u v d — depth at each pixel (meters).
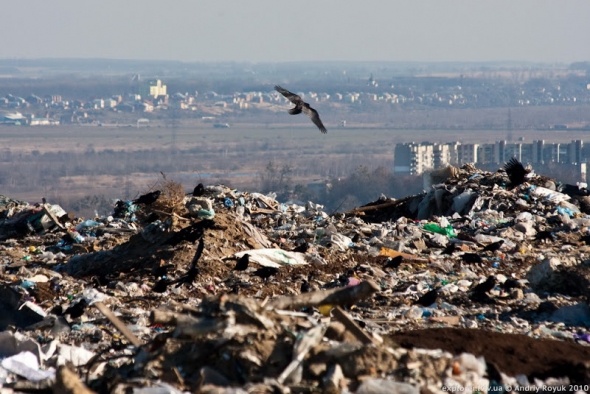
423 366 37.47
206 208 85.81
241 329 39.12
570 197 111.94
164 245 78.31
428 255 82.69
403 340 43.97
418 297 65.31
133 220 105.81
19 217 105.25
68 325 56.00
